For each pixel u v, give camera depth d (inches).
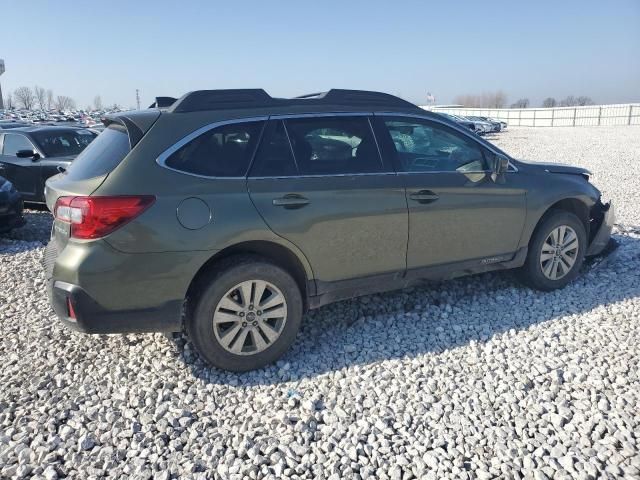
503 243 172.6
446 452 106.3
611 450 104.3
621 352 142.6
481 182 165.8
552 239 183.3
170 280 126.6
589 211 195.6
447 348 149.4
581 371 133.8
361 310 175.9
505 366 138.7
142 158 125.9
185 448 109.6
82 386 132.8
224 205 129.5
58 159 358.3
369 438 110.7
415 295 186.5
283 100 146.2
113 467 104.4
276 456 105.9
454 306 177.6
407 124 159.6
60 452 108.3
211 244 128.1
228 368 136.6
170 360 145.2
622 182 460.4
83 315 123.6
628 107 1870.1
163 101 160.1
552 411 118.1
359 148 149.9
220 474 102.0
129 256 122.6
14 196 281.7
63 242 127.6
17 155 348.2
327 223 140.8
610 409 117.9
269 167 137.2
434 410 119.4
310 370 139.6
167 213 124.5
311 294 145.6
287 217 135.5
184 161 129.1
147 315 127.4
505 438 109.7
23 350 152.9
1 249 267.1
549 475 98.8
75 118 1686.8
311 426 115.8
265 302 137.1
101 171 127.4
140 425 117.4
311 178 140.6
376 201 146.9
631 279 197.2
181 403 125.9
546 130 1662.2
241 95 141.6
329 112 148.3
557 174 185.9
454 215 160.6
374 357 145.6
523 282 188.5
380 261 151.9
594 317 165.8
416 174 155.6
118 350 151.4
